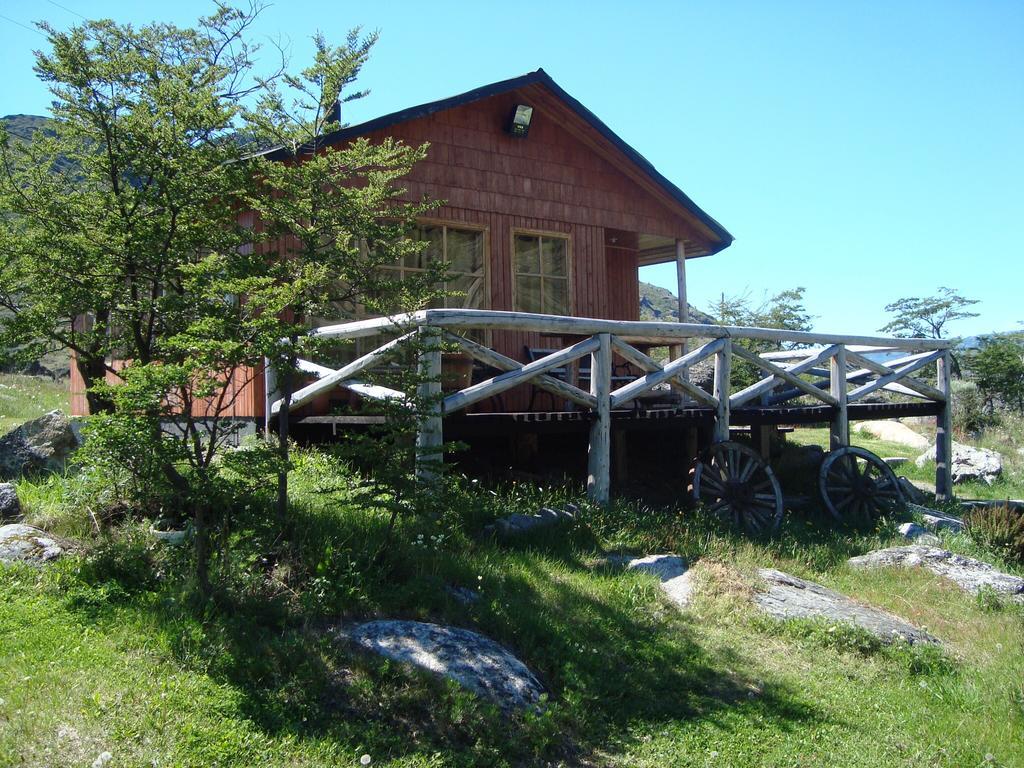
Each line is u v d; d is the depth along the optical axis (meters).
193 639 4.79
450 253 11.73
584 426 9.41
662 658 5.95
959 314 50.91
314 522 6.50
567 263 12.80
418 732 4.49
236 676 4.57
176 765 3.78
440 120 11.60
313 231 6.43
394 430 6.43
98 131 6.63
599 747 4.80
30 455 7.71
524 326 8.51
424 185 11.38
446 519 7.23
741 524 9.74
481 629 5.68
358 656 4.94
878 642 6.65
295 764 4.02
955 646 7.04
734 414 10.99
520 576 6.70
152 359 6.69
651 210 13.76
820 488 10.95
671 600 7.06
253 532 5.96
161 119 6.53
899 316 52.69
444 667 4.98
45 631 4.70
